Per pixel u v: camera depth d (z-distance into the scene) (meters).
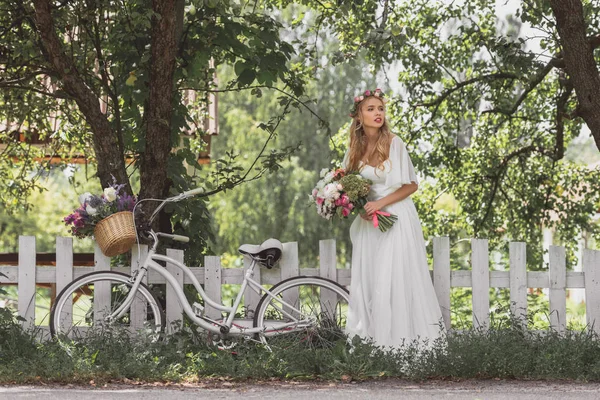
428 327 7.52
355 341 7.36
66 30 9.52
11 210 13.23
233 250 34.25
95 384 6.57
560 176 14.27
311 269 8.28
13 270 8.21
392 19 12.62
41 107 11.01
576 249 14.41
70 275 8.23
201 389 6.43
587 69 9.04
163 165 9.02
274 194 34.28
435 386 6.65
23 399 5.73
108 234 7.84
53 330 7.74
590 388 6.53
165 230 9.40
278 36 9.82
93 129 9.12
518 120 13.98
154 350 7.41
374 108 7.79
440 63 13.14
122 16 9.02
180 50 9.53
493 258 14.47
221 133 35.78
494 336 7.50
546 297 13.41
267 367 7.00
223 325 7.73
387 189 7.68
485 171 13.93
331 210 7.65
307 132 34.75
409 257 7.60
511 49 10.10
